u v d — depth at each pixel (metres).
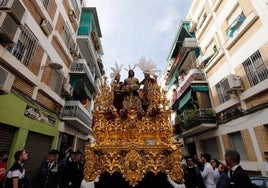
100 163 3.22
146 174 3.32
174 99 21.77
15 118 7.68
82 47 18.00
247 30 10.83
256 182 6.13
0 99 6.70
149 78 4.29
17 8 6.61
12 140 7.77
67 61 14.77
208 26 15.99
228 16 13.03
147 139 3.49
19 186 4.29
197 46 17.67
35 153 9.68
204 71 16.27
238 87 11.02
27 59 8.84
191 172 5.35
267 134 9.20
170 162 3.24
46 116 10.78
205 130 15.52
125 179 3.07
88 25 17.58
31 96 9.27
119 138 3.54
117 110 4.00
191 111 15.99
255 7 10.20
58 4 12.80
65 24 14.14
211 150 15.05
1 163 5.20
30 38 9.09
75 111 13.60
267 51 9.31
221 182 4.77
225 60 13.17
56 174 5.43
